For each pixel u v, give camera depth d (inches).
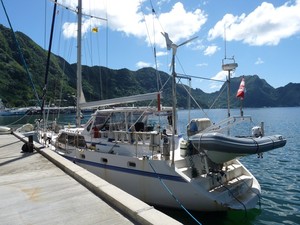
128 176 314.0
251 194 303.0
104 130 387.2
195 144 282.8
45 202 181.2
